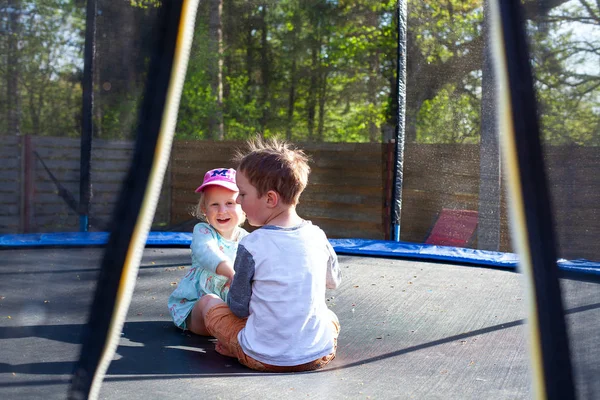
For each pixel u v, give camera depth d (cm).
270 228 176
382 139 535
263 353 170
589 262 128
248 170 179
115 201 133
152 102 132
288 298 171
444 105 427
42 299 137
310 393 154
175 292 214
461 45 420
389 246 407
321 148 536
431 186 433
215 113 541
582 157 129
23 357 135
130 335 205
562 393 125
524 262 128
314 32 530
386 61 528
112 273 133
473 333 219
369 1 523
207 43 528
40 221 140
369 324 229
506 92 130
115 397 146
